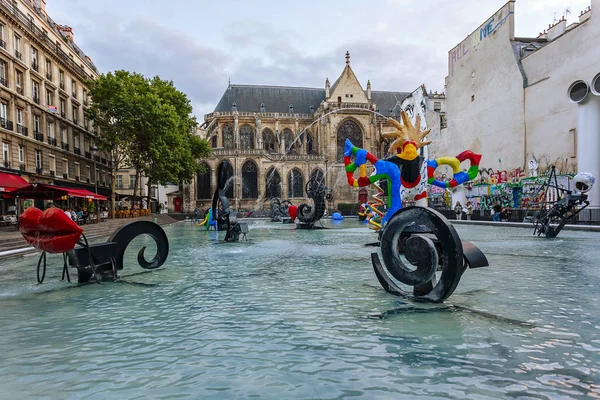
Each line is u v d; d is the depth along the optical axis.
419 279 5.86
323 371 3.58
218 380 3.41
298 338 4.50
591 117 27.62
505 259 10.95
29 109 33.75
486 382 3.31
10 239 16.80
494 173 40.03
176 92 49.09
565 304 5.91
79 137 44.88
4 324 5.16
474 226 29.00
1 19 30.03
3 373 3.61
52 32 40.19
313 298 6.46
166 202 90.62
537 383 3.29
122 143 41.28
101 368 3.70
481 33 42.06
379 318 5.25
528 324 4.91
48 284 7.89
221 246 15.51
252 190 69.25
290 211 37.19
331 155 73.12
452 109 48.12
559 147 31.91
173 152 43.88
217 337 4.57
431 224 5.79
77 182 43.00
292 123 79.31
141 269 9.72
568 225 23.97
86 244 7.90
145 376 3.51
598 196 27.31
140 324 5.12
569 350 4.03
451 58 48.16
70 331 4.86
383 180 17.06
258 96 82.44
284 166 70.06
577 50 30.08
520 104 36.25
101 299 6.55
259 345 4.29
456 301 6.14
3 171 29.48
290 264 10.41
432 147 52.97
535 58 34.81
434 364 3.71
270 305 6.03
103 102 39.44
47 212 7.27
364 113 74.56
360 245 15.49
